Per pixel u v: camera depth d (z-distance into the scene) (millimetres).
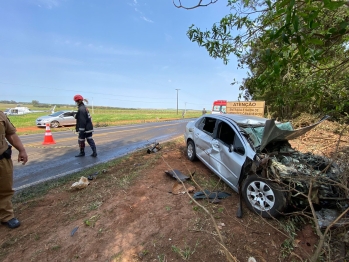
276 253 2254
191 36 2623
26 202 3447
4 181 2695
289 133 3053
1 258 2215
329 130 8156
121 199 3361
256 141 3533
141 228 2646
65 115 17500
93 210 3076
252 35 2342
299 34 1386
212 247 2322
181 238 2465
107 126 17375
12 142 2941
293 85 2457
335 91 2643
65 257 2209
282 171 2738
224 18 2354
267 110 10531
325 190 2680
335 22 1820
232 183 3518
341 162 2875
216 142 4105
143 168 4871
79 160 6156
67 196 3629
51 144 8633
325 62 2113
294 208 2842
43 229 2688
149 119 26391
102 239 2459
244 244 2381
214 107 14188
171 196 3475
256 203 2992
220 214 2975
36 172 5078
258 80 2301
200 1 1711
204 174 4488
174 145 7648
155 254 2227
